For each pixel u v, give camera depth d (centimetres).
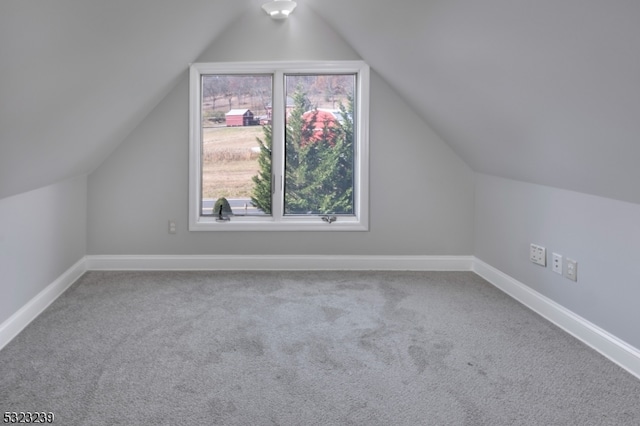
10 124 208
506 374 240
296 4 413
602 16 148
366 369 245
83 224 419
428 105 375
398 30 295
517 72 222
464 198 433
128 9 217
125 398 216
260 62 419
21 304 298
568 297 296
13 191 281
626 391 223
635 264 240
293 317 318
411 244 436
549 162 278
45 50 183
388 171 431
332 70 427
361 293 370
